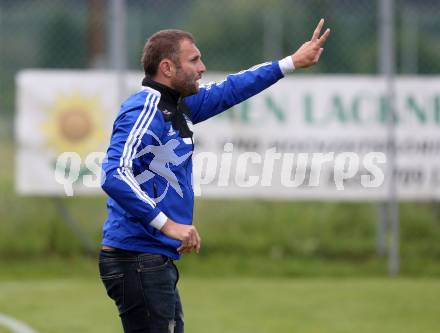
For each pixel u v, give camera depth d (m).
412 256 32.50
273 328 23.16
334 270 31.36
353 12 43.53
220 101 15.31
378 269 31.42
